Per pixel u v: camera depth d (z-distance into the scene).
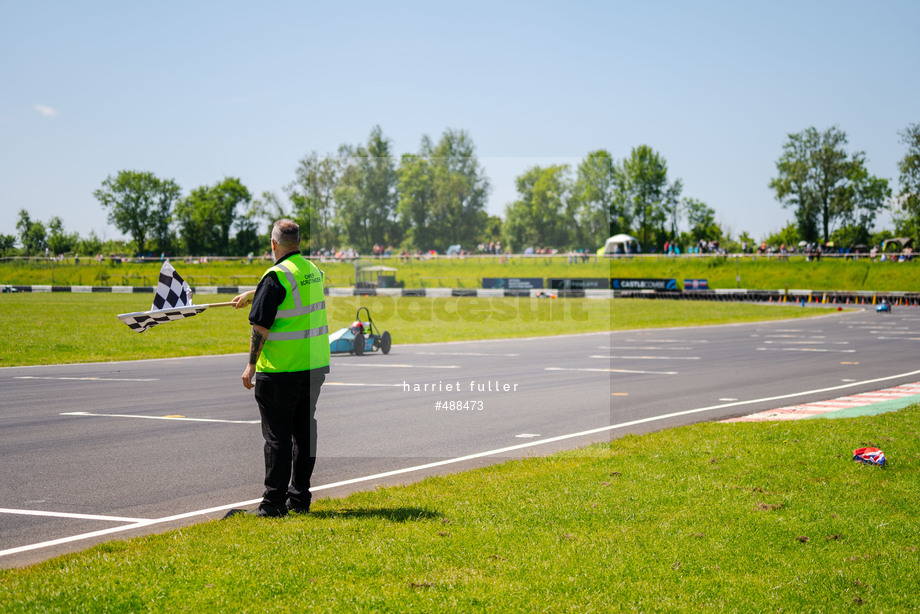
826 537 5.29
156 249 124.00
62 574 4.50
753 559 4.84
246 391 13.30
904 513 5.89
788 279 69.44
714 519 5.64
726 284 70.62
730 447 8.30
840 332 29.31
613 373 16.02
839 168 96.12
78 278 82.69
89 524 5.82
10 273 84.38
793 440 8.67
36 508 6.25
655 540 5.15
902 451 8.12
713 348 22.53
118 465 7.80
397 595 4.17
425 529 5.38
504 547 5.00
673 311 45.69
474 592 4.22
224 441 9.02
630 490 6.46
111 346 22.05
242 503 6.43
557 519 5.62
